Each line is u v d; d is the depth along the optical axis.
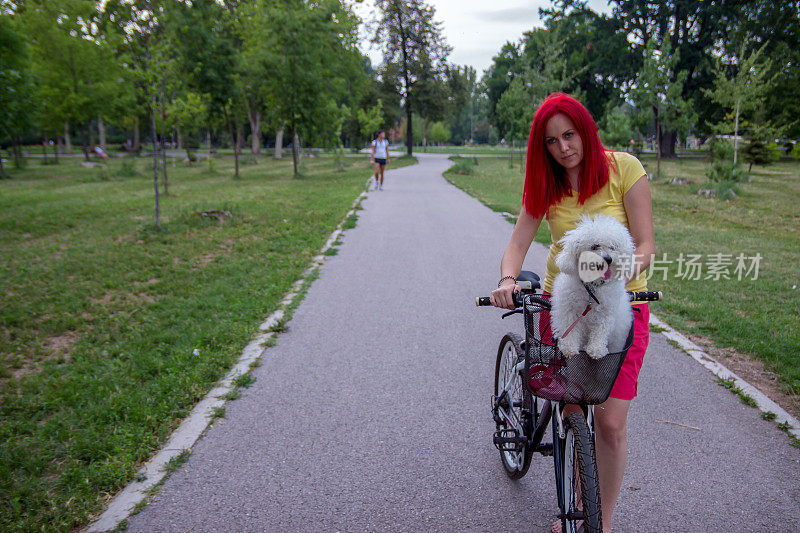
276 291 7.51
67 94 41.59
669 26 45.38
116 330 6.09
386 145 20.67
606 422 2.62
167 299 7.13
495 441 3.22
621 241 2.12
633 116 25.72
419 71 50.53
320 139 28.34
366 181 24.64
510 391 3.48
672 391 4.62
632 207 2.62
